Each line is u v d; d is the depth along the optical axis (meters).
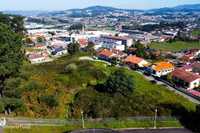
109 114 60.66
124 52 186.25
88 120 57.88
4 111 54.53
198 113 65.88
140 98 70.62
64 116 58.41
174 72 121.56
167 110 66.19
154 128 59.22
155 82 111.06
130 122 59.72
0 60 47.41
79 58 135.88
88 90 69.62
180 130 59.00
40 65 103.44
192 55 183.88
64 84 71.88
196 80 111.06
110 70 99.75
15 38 50.88
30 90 61.19
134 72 123.50
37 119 55.12
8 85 50.16
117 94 68.62
